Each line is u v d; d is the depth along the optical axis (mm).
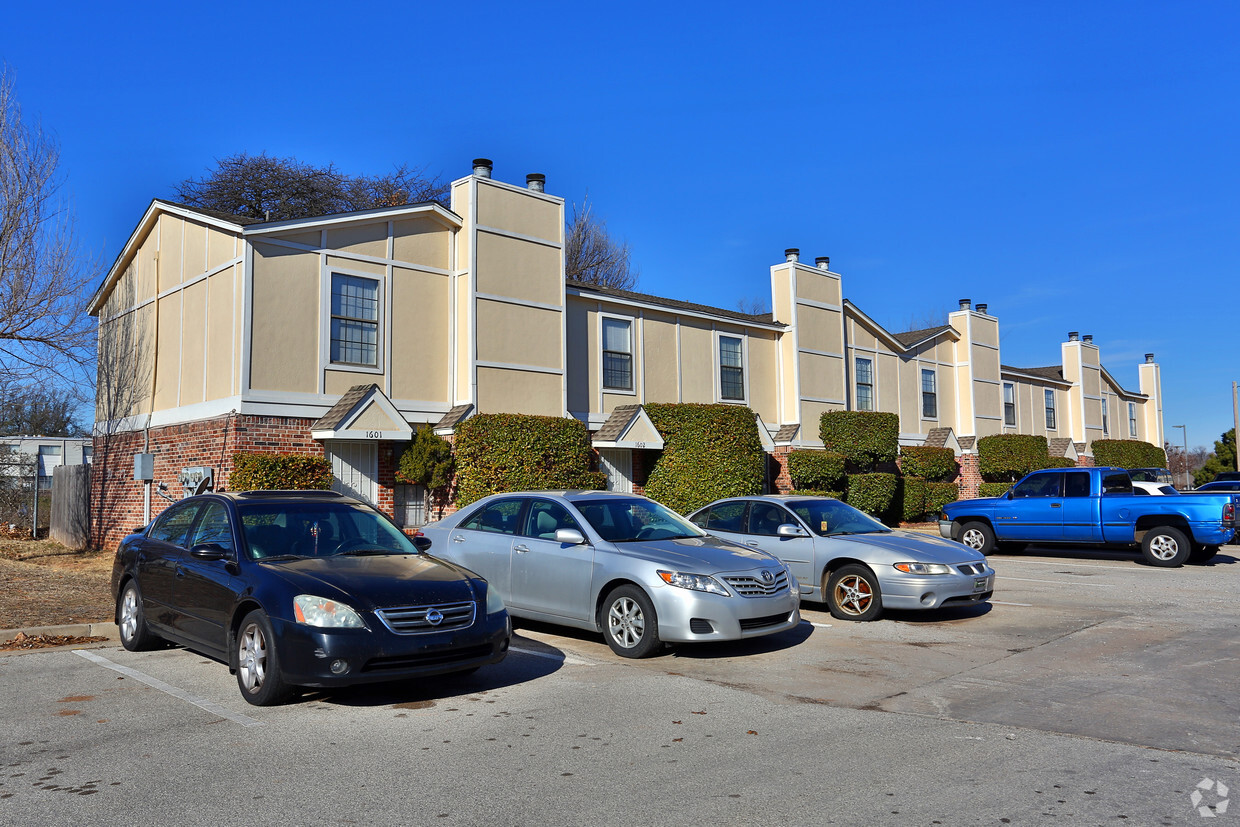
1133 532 16594
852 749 5469
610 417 20328
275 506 7703
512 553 9336
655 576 8164
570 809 4465
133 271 19266
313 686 6121
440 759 5254
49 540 21672
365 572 6781
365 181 48000
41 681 7258
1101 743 5609
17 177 17562
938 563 10188
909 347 30109
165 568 7934
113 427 19359
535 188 19484
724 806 4504
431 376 17422
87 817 4352
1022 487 18188
